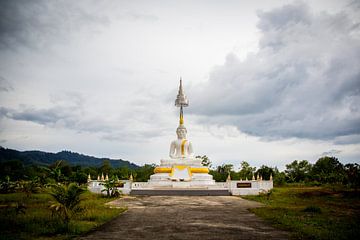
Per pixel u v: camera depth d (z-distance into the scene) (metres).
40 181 53.22
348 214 27.42
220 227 21.50
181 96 69.44
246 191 50.75
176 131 68.75
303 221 23.45
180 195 49.81
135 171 96.19
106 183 46.22
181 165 60.84
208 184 58.50
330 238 18.05
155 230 20.44
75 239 17.95
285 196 45.62
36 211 27.66
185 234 19.17
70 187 23.47
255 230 20.53
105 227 21.56
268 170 97.56
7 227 20.95
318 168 108.69
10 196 42.00
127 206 34.03
